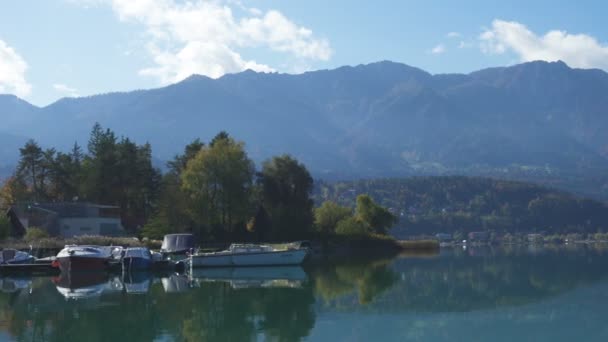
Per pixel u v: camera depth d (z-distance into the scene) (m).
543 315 40.72
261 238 104.56
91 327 37.69
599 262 88.00
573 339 33.94
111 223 104.00
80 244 82.69
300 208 114.12
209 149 102.31
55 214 99.31
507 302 46.12
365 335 35.22
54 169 121.06
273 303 46.16
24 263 68.69
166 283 59.12
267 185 112.75
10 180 121.44
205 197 99.25
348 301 46.97
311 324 38.16
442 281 60.78
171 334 35.81
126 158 114.00
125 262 68.25
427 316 40.59
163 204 99.50
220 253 74.94
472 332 35.88
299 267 78.62
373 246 125.94
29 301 47.16
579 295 49.47
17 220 95.38
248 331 36.38
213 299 48.19
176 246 82.88
